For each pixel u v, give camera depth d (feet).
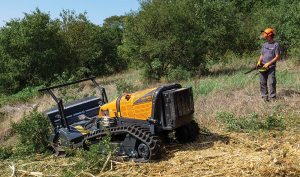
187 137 14.92
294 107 19.39
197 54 42.52
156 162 12.74
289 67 35.06
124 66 87.10
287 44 48.39
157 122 13.26
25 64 51.98
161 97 13.28
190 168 11.58
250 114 18.83
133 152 13.46
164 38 43.37
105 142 13.42
